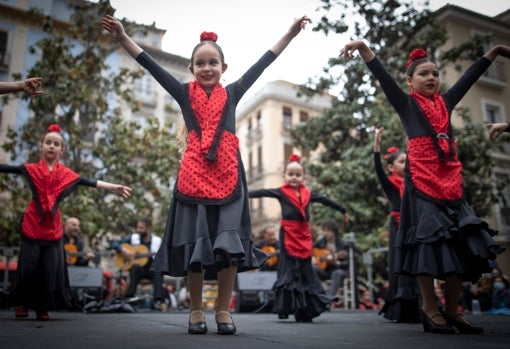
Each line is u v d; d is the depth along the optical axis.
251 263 2.31
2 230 9.20
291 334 2.31
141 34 10.85
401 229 2.53
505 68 17.70
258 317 4.79
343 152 10.71
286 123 24.22
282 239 4.16
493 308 6.89
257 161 24.67
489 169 10.48
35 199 3.65
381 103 10.34
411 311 3.74
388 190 3.98
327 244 7.89
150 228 7.05
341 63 10.33
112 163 9.45
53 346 1.62
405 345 1.72
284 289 3.99
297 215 4.16
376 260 9.52
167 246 2.34
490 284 7.04
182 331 2.44
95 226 8.74
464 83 2.76
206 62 2.58
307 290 3.94
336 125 11.12
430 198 2.42
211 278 2.53
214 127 2.44
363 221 10.17
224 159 2.38
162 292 6.13
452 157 2.52
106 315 4.64
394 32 10.22
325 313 6.01
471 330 2.49
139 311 6.55
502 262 14.63
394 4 9.98
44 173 3.72
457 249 2.35
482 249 2.23
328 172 10.06
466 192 10.52
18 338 1.97
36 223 3.61
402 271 2.50
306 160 10.98
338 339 2.01
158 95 20.23
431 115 2.59
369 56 2.61
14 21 16.30
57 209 3.71
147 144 9.88
